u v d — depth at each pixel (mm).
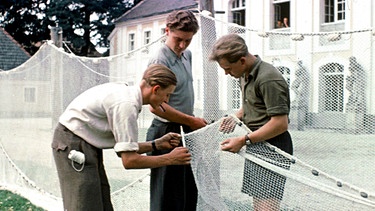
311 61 3746
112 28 50781
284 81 3055
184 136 3455
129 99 3139
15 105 7328
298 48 3779
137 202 4973
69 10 49625
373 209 2641
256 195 3051
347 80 3512
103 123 3234
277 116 2996
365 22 20312
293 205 2904
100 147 3277
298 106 3766
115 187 5426
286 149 3137
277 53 3920
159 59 3748
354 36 3426
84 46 50625
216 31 4156
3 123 7742
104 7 50969
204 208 3559
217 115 4129
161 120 3830
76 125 3234
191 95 3924
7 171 7562
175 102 3809
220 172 3223
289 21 25422
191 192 3961
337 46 3555
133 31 38844
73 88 5859
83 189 3207
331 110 3646
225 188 3195
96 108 3201
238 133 3227
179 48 3762
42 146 6434
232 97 4031
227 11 27234
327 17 22609
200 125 3764
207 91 4180
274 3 24969
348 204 2711
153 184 3914
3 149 7680
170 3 35344
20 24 51312
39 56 6652
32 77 6848
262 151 3053
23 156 7023
